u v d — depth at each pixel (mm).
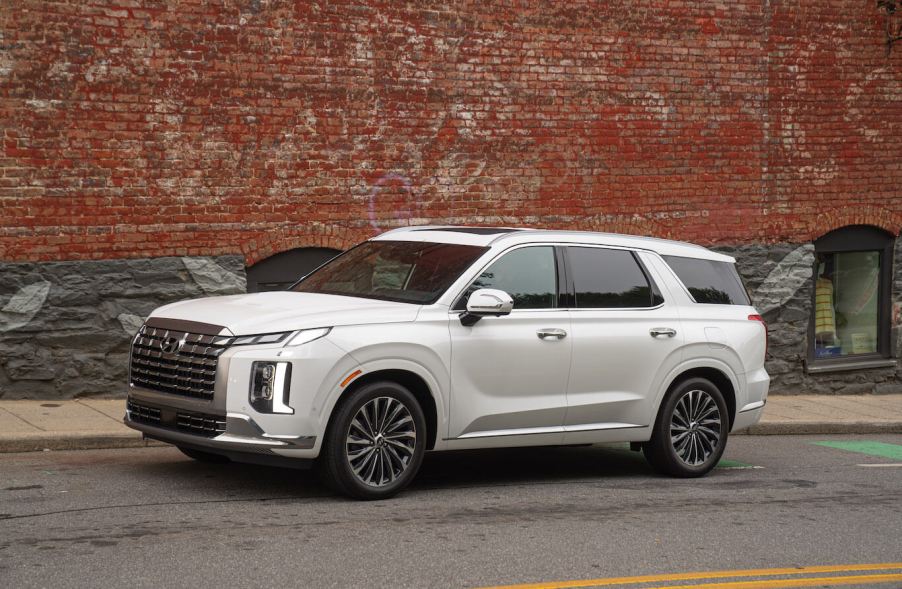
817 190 15789
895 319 16625
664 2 14703
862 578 6516
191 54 12172
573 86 14211
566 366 8664
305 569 6008
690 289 9734
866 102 16016
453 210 13617
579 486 8945
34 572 5730
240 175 12484
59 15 11570
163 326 7957
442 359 8023
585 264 9047
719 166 15164
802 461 11047
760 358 10133
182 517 7070
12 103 11445
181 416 7672
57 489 7812
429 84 13398
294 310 7762
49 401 11625
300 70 12703
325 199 12914
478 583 5934
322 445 7625
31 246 11602
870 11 15945
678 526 7586
